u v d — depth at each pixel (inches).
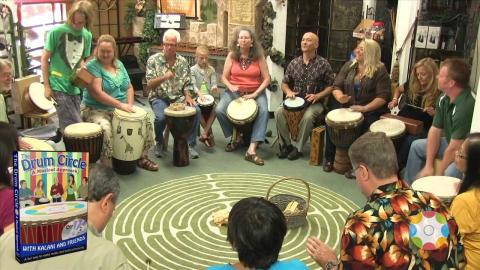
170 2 284.5
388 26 229.5
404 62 199.6
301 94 189.3
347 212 143.3
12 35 202.5
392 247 58.8
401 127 155.9
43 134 188.7
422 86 161.9
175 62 187.0
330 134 169.0
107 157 165.0
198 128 189.3
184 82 189.2
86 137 152.9
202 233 130.1
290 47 231.9
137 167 175.3
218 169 175.9
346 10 237.3
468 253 77.7
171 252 120.7
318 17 242.5
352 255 60.0
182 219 137.3
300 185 163.0
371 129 157.2
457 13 180.9
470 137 82.9
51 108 193.5
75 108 175.6
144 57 286.5
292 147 190.5
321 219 138.3
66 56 168.9
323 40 246.4
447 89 127.7
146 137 171.0
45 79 168.7
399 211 60.1
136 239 126.2
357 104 174.7
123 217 137.4
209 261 117.3
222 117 192.4
